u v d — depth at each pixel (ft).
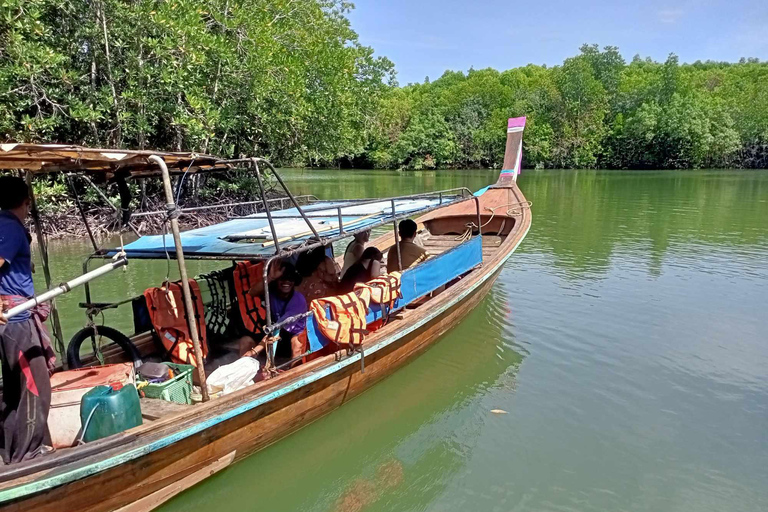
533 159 161.79
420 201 21.20
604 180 106.52
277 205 46.88
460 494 12.13
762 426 14.58
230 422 11.30
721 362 18.44
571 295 25.91
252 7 45.19
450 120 174.60
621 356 19.02
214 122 38.45
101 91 37.11
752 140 152.76
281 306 14.79
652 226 45.75
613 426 14.69
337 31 63.52
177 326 14.06
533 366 18.34
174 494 11.04
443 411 15.72
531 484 12.41
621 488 12.19
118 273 30.40
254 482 12.84
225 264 33.37
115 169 12.35
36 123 33.58
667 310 23.66
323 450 14.24
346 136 57.88
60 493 8.96
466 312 21.90
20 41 30.78
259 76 41.60
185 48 35.70
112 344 14.69
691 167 155.43
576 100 157.99
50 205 38.63
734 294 25.88
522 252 35.58
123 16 36.37
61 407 10.48
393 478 12.94
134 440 9.64
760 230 43.39
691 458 13.24
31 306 8.82
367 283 15.38
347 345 13.87
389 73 77.66
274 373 13.00
